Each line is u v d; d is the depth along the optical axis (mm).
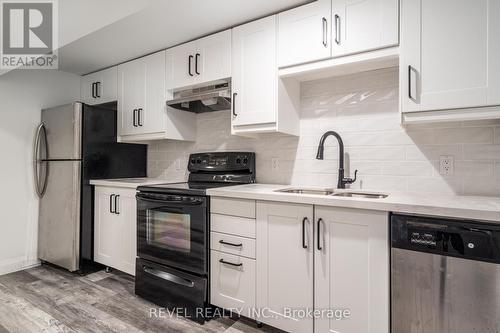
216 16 2023
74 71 3207
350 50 1642
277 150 2309
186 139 2732
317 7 1753
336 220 1450
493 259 1101
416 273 1250
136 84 2760
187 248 1947
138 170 3146
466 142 1638
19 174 2871
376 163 1900
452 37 1364
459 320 1164
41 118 3018
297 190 2002
